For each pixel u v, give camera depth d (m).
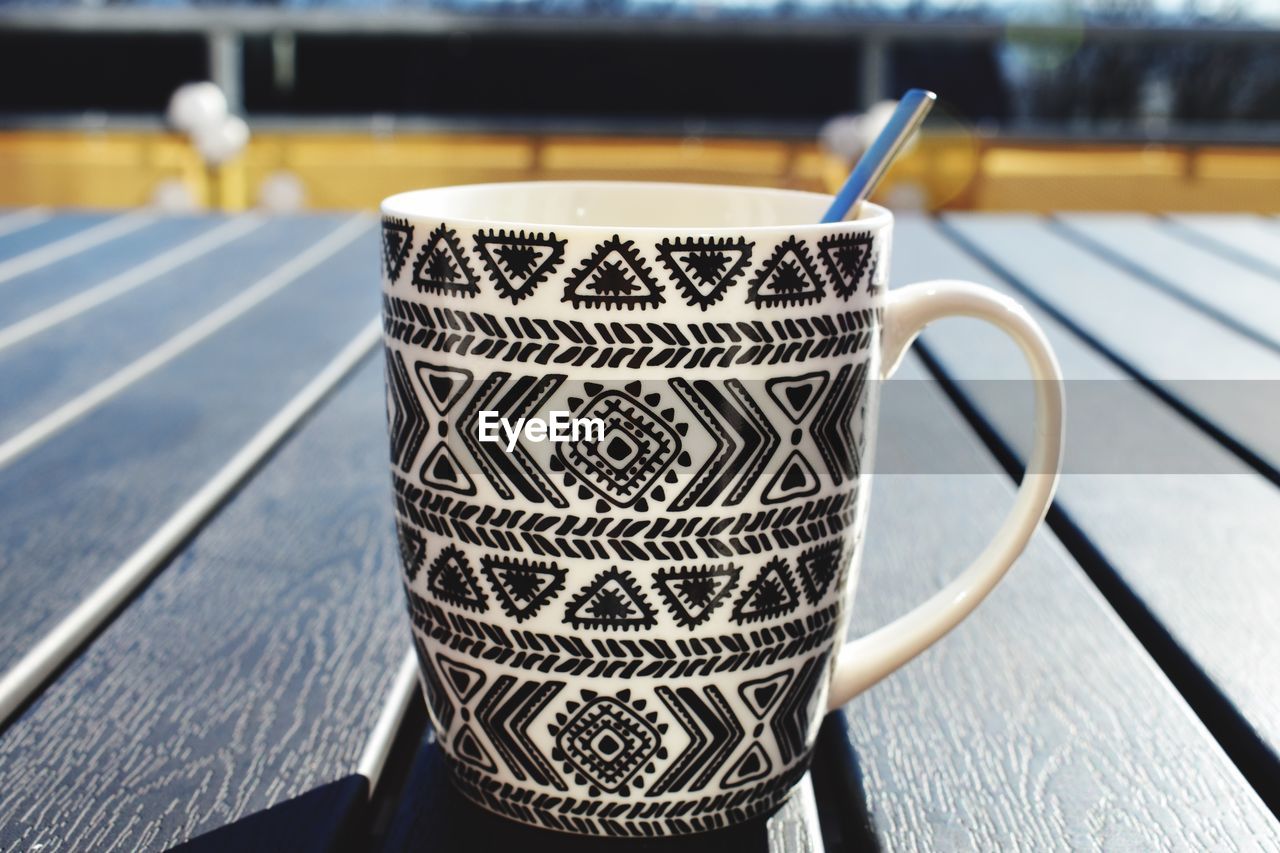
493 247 0.39
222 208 3.41
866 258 0.42
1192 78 4.06
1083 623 0.58
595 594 0.41
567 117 4.49
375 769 0.47
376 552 0.65
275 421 0.86
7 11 4.25
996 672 0.53
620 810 0.43
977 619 0.58
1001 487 0.76
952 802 0.44
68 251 1.44
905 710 0.50
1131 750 0.47
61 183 3.33
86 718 0.49
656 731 0.42
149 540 0.66
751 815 0.45
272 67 4.30
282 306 1.19
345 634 0.56
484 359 0.40
